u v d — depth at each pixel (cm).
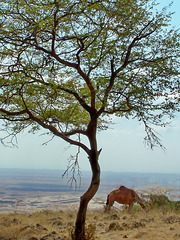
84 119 991
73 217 1305
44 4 764
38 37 847
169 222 1056
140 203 1369
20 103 904
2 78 796
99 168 793
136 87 822
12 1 788
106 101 826
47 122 892
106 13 809
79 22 841
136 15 848
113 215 1221
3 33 805
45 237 815
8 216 1333
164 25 876
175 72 834
